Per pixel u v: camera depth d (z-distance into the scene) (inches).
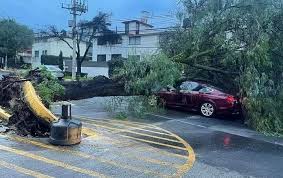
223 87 606.5
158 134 408.8
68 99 494.6
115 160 282.8
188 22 583.5
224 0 553.3
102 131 396.5
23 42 2492.6
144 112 549.3
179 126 475.2
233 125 514.0
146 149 328.8
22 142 312.2
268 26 520.1
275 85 520.7
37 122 342.0
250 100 494.9
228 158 319.6
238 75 559.2
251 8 527.5
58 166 255.8
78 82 504.1
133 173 253.8
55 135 310.2
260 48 503.2
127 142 351.6
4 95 446.6
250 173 277.1
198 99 575.8
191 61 576.1
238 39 546.6
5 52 2391.7
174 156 311.1
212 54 569.0
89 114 527.2
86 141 337.4
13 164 252.2
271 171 287.1
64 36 2153.1
